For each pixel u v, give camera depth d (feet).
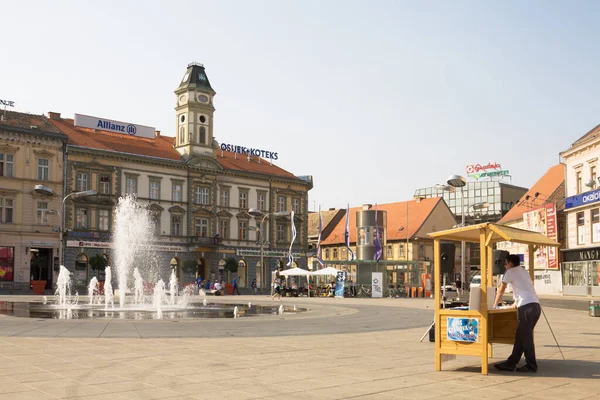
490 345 45.55
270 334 62.39
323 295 208.64
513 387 33.68
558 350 50.31
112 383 33.53
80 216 225.35
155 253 243.19
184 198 255.09
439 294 39.99
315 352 47.52
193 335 59.88
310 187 304.09
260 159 305.73
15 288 207.62
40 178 216.33
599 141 169.17
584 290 180.04
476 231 42.01
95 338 55.62
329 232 354.54
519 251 234.17
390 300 170.30
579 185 185.47
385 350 49.21
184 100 262.88
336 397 30.60
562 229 203.10
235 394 31.01
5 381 33.88
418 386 33.68
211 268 261.85
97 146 232.12
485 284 38.32
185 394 30.89
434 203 323.78
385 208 349.20
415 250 308.40
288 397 30.48
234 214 272.72
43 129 220.23
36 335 57.72
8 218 209.56
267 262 283.38
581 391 32.68
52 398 29.66
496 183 428.56
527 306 38.93
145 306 122.42
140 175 241.76
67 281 219.00
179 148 263.29
